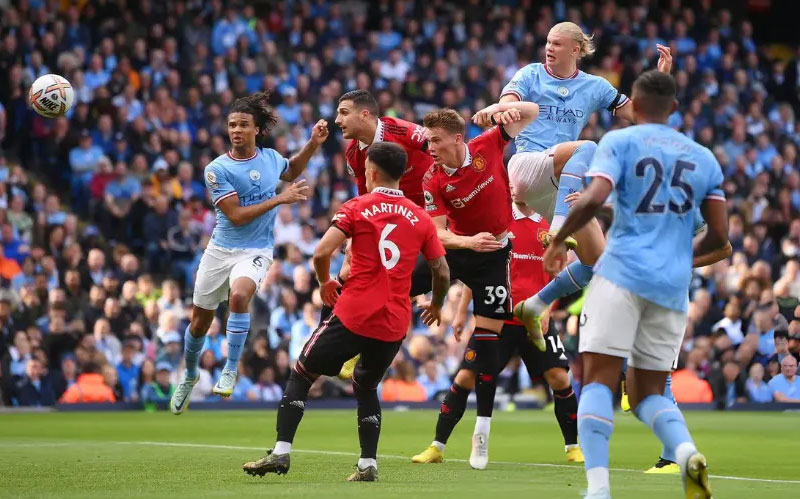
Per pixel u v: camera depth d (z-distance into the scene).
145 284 28.70
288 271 30.98
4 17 33.59
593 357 9.05
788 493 10.31
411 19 40.97
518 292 14.65
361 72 38.22
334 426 21.09
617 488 10.77
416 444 16.98
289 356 28.89
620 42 42.56
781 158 39.25
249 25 37.53
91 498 9.60
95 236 30.39
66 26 34.81
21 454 14.55
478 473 12.41
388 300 11.06
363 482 11.18
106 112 33.06
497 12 42.56
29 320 27.19
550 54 13.66
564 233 8.83
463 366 13.77
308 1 40.25
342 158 34.75
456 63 39.56
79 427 20.62
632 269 8.87
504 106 12.72
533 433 19.83
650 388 9.27
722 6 47.44
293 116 35.41
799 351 27.44
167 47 35.75
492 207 13.20
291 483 11.05
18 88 32.94
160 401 26.97
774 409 27.50
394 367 29.27
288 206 32.22
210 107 34.72
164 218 31.23
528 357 14.62
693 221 9.16
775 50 49.62
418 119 37.78
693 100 40.75
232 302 14.63
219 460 13.65
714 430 20.62
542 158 12.77
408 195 13.95
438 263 11.40
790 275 30.00
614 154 8.88
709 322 29.77
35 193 30.55
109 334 27.61
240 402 27.92
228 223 14.92
